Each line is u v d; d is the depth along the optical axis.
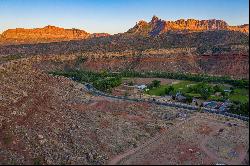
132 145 193.00
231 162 176.75
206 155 185.12
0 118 189.62
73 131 195.88
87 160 169.75
